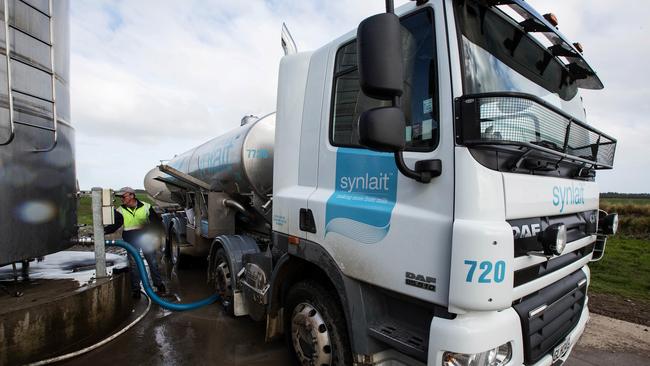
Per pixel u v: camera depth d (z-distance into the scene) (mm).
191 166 6930
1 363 3197
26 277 4492
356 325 2285
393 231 2070
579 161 2355
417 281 1930
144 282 5137
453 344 1707
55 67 4328
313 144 2879
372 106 2383
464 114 1747
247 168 4629
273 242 3291
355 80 2578
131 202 5875
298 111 3096
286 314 3146
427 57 2035
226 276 4562
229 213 5277
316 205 2684
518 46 2418
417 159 1990
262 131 4777
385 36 1651
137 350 3795
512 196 1851
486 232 1665
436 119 1935
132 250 5215
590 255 2941
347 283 2375
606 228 3053
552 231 1870
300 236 2867
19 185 3680
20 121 3678
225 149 5227
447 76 1887
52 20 4133
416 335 2074
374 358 2246
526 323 1933
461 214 1744
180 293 5879
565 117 2139
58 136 4363
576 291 2613
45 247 4070
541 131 1975
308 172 2912
